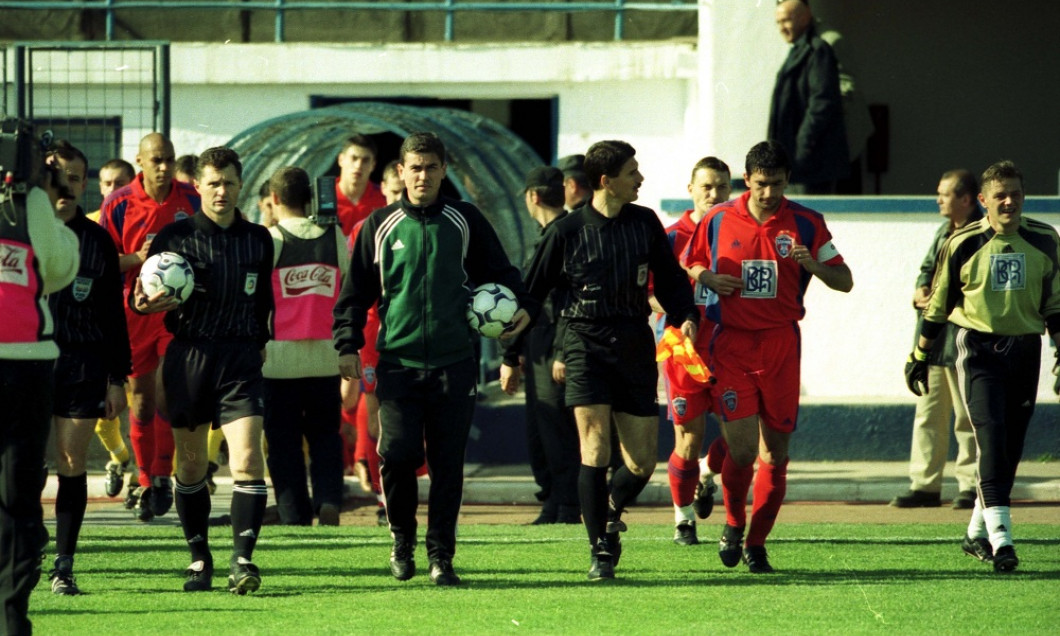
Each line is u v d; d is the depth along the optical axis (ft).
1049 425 152.05
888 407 153.79
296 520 115.65
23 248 65.77
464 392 81.30
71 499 81.87
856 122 164.66
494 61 190.49
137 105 192.34
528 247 177.99
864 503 135.03
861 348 159.02
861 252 158.40
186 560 93.86
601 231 82.53
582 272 82.33
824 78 153.28
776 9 162.71
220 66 193.47
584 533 108.27
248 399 80.69
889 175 197.67
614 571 87.15
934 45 195.72
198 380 80.53
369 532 108.37
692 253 89.30
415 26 195.42
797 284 87.40
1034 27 194.29
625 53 187.42
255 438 80.23
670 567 90.02
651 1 189.57
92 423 82.89
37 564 64.59
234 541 80.23
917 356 94.22
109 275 82.28
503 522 125.80
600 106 190.19
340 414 118.62
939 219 157.28
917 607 76.13
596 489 83.61
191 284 79.92
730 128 164.35
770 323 86.48
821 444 154.40
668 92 188.14
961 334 90.43
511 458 157.79
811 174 154.71
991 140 196.13
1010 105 195.31
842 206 157.89
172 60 193.26
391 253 80.64
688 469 97.60
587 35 191.93
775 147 85.87
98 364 83.20
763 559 88.58
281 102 195.83
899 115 197.06
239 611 75.00
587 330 82.79
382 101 198.18
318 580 85.15
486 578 85.71
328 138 171.42
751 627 71.05
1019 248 88.84
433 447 82.53
